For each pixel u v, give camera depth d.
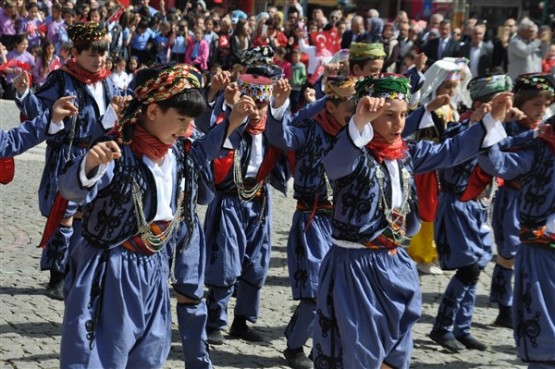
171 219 4.47
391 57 18.47
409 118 5.79
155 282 4.46
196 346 5.37
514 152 5.43
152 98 4.23
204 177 4.79
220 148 4.74
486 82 7.21
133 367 4.41
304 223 6.12
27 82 6.90
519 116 5.66
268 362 6.33
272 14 20.17
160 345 4.45
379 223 4.80
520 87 6.56
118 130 4.35
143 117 4.33
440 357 6.84
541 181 5.37
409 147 5.14
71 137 7.19
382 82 4.76
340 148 4.62
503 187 7.48
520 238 5.54
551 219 5.37
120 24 19.94
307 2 27.05
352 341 4.76
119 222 4.29
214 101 6.22
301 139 6.02
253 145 6.43
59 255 7.35
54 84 7.17
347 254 4.86
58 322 6.74
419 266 9.45
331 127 6.02
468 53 18.00
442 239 7.09
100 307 4.28
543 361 5.39
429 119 5.74
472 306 7.09
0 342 6.17
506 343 7.30
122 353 4.25
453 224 7.03
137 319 4.33
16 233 9.41
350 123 4.59
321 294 4.95
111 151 4.02
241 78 6.34
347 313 4.78
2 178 5.64
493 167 5.29
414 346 7.06
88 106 7.23
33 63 17.27
